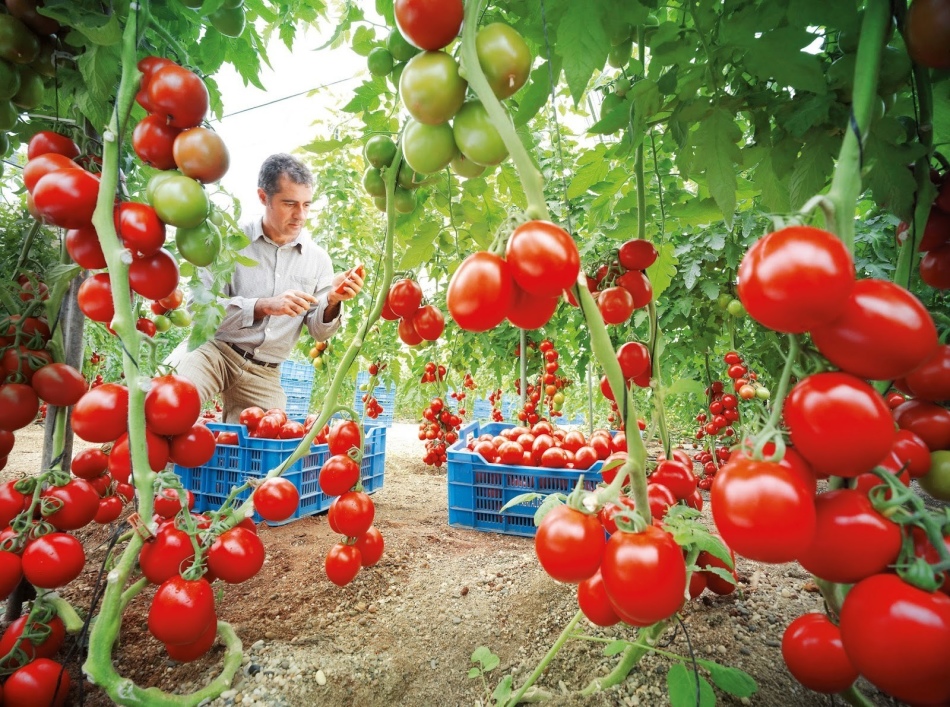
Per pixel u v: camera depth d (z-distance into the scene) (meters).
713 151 1.41
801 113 1.21
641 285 1.60
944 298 2.25
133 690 1.14
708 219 2.01
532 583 2.23
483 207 2.04
